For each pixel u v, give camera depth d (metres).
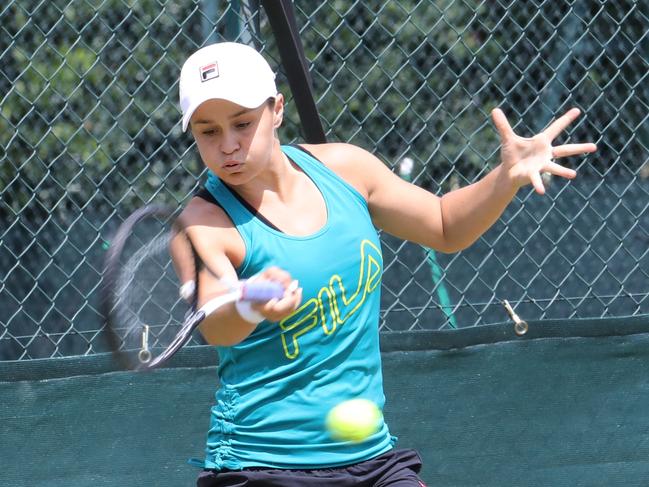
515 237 16.88
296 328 9.84
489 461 15.48
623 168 20.50
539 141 10.20
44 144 22.11
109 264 9.41
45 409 14.22
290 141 21.73
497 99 23.83
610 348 15.84
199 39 23.23
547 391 15.65
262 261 9.80
